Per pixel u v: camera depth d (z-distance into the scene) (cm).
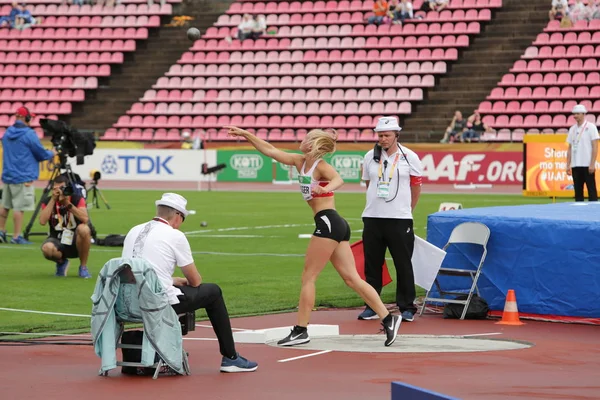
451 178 7662
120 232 4631
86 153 4056
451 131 8050
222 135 9025
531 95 8438
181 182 8738
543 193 6575
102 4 10481
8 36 10338
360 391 1623
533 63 8600
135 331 1789
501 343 2106
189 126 9238
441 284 2606
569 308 2383
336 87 9156
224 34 9988
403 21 9500
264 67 9538
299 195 7244
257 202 6544
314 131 2061
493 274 2492
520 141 7950
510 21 9200
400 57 9181
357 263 2622
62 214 3150
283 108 9162
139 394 1611
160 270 1770
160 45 10119
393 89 8938
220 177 8425
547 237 2405
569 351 1998
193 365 1872
